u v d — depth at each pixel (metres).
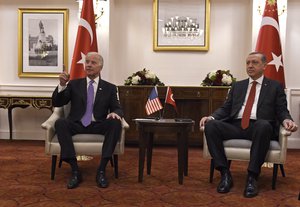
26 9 5.46
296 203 2.55
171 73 5.41
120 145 3.10
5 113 5.62
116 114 3.11
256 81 3.11
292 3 5.16
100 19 5.05
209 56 5.37
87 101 3.22
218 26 5.34
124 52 5.47
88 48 4.29
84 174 3.35
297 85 5.19
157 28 5.38
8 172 3.40
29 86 5.51
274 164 2.91
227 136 2.96
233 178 3.28
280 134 2.87
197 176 3.33
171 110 4.96
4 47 5.54
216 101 4.85
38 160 3.97
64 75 3.12
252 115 3.01
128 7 5.45
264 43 4.12
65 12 5.42
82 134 3.08
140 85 4.94
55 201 2.53
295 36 5.16
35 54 5.50
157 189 2.87
